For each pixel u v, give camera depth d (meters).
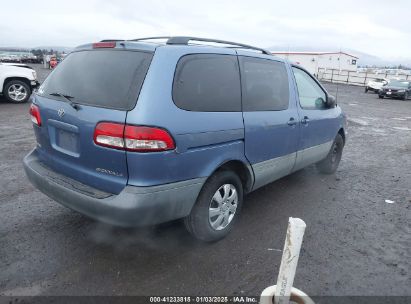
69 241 3.33
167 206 2.84
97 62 3.04
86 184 2.98
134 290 2.71
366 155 7.52
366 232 3.85
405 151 8.07
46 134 3.26
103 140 2.70
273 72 3.97
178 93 2.82
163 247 3.31
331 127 5.23
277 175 4.20
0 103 12.30
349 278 2.99
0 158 5.81
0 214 3.82
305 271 3.05
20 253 3.10
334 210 4.40
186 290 2.74
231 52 3.44
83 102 2.89
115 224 2.76
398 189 5.33
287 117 4.05
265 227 3.82
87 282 2.77
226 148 3.22
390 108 18.73
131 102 2.64
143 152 2.60
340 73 49.53
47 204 4.11
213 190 3.23
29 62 53.81
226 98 3.26
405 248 3.54
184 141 2.80
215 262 3.11
